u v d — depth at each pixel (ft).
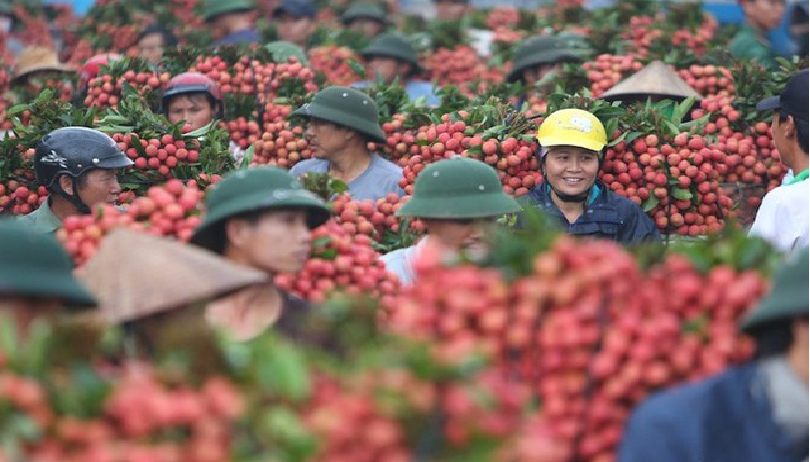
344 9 157.48
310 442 30.12
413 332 33.99
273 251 44.45
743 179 75.66
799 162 61.21
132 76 90.79
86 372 31.53
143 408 30.42
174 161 72.23
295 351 32.68
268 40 123.03
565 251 35.50
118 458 29.78
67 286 37.09
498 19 137.39
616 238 68.74
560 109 74.43
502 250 35.81
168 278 39.60
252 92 91.15
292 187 45.16
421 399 30.76
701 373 35.37
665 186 71.92
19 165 72.84
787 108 60.75
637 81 81.56
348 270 51.52
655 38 101.30
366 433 30.35
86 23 130.41
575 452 35.19
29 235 37.11
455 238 56.08
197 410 30.40
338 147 74.33
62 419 30.68
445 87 84.69
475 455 30.99
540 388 35.04
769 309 33.53
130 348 37.37
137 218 50.83
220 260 40.93
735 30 114.93
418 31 137.69
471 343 33.68
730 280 36.22
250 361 31.89
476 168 56.44
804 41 114.83
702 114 78.07
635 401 35.17
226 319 43.27
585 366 34.96
